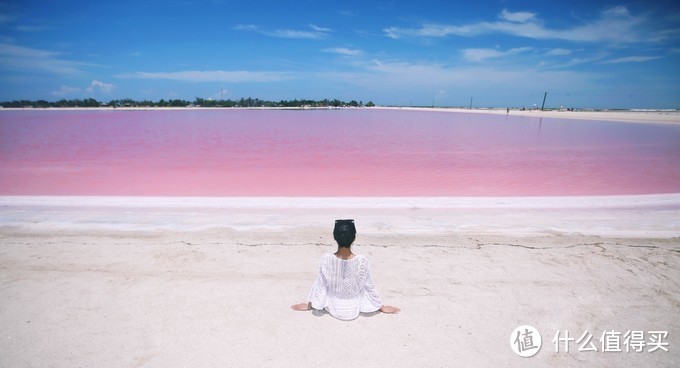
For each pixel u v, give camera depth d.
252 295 3.50
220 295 3.49
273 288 3.63
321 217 5.95
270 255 4.37
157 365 2.57
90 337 2.87
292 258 4.29
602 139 21.38
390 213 6.22
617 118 44.94
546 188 8.67
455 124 38.62
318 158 13.75
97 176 10.05
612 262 4.17
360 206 6.66
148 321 3.08
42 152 15.06
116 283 3.70
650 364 2.64
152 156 14.08
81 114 63.06
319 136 24.09
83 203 6.77
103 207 6.50
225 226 5.43
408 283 3.72
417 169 11.35
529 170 11.19
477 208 6.54
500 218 5.92
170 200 7.03
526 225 5.55
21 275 3.86
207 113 73.88
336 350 2.74
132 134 24.62
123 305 3.31
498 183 9.27
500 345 2.81
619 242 4.81
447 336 2.91
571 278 3.82
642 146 17.64
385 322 3.10
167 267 4.05
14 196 7.29
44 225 5.47
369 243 4.79
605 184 9.11
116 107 105.81
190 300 3.40
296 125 36.59
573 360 2.67
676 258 4.28
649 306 3.32
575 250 4.52
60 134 24.06
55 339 2.84
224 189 8.55
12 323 3.04
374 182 9.41
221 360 2.62
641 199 7.09
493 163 12.57
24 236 5.02
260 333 2.93
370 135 25.06
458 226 5.50
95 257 4.29
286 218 5.88
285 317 3.15
